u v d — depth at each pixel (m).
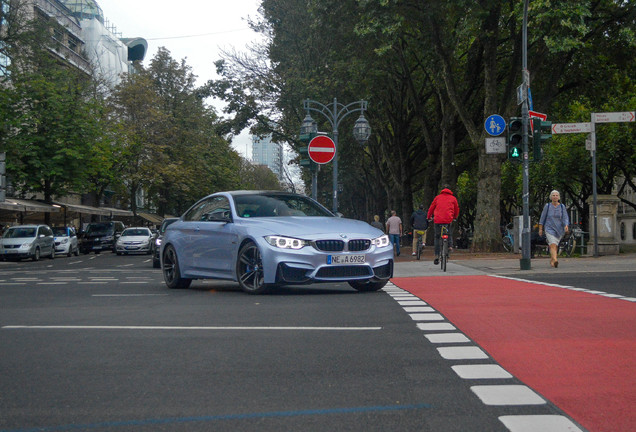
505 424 3.70
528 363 5.33
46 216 47.34
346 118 36.78
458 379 4.81
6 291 12.60
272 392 4.46
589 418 3.81
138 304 9.70
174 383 4.72
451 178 32.25
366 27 25.03
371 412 3.98
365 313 8.31
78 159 43.19
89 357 5.66
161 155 57.19
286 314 8.28
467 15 22.78
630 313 8.12
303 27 39.56
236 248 11.08
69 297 11.07
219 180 72.12
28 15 35.97
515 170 53.00
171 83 64.56
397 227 27.89
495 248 25.25
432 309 8.58
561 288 11.29
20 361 5.50
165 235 13.06
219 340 6.45
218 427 3.70
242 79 43.31
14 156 40.53
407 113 40.47
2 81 39.94
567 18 21.42
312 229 10.61
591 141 21.52
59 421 3.83
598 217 22.94
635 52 27.33
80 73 52.19
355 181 58.66
